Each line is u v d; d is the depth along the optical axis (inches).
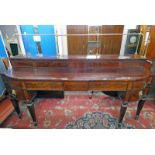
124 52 125.8
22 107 94.7
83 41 117.3
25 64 77.8
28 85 66.4
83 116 86.4
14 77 65.1
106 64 76.6
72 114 88.1
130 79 63.0
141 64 76.1
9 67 80.4
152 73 68.2
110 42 119.3
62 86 66.4
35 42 105.0
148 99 97.3
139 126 78.2
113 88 66.3
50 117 86.0
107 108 92.8
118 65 76.7
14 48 97.0
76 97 104.3
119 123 76.3
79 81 64.4
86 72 73.7
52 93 100.9
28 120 84.4
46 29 102.5
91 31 115.0
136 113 81.6
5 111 85.7
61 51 117.3
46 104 97.6
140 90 67.6
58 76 68.1
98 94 106.7
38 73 71.8
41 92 100.5
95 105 95.7
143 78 63.8
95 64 76.7
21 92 68.5
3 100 91.8
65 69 77.2
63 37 118.1
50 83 65.9
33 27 101.5
